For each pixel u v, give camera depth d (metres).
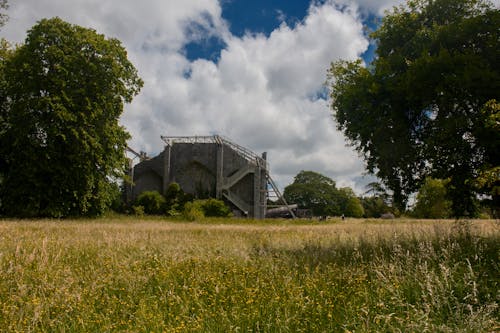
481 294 5.18
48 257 8.57
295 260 8.27
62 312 5.02
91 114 30.81
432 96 10.38
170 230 20.70
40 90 30.77
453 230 10.50
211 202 47.12
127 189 54.53
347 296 5.57
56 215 30.98
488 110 8.91
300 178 101.06
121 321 4.66
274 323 4.62
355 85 12.47
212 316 4.88
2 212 31.78
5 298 5.60
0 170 33.28
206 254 9.50
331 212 94.00
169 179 53.91
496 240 9.19
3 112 33.28
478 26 10.21
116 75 33.19
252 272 6.97
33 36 31.34
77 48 32.38
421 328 4.22
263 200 53.28
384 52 12.94
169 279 6.68
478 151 10.41
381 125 11.55
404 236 10.69
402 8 12.82
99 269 7.43
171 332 4.30
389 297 5.34
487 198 11.78
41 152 30.14
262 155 54.91
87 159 31.33
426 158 11.08
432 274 5.44
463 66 9.83
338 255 8.84
